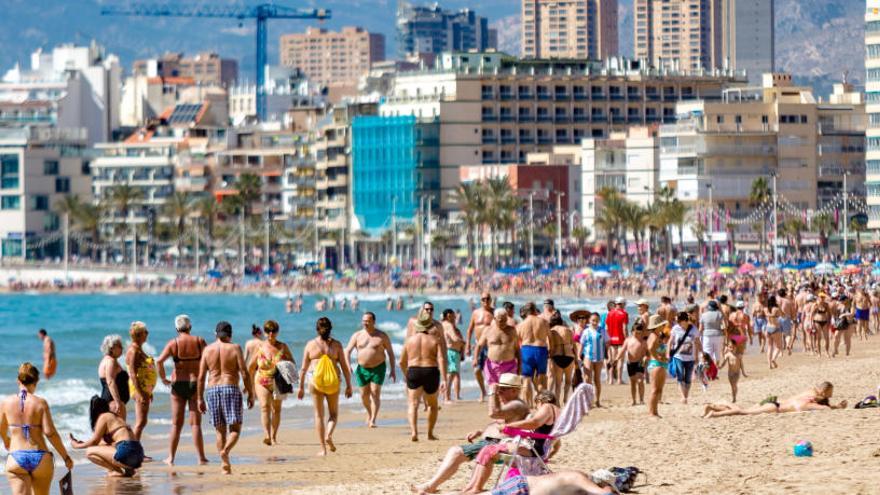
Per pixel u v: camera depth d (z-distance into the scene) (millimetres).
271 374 113875
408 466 100500
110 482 94938
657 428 107312
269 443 114000
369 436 120000
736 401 135250
